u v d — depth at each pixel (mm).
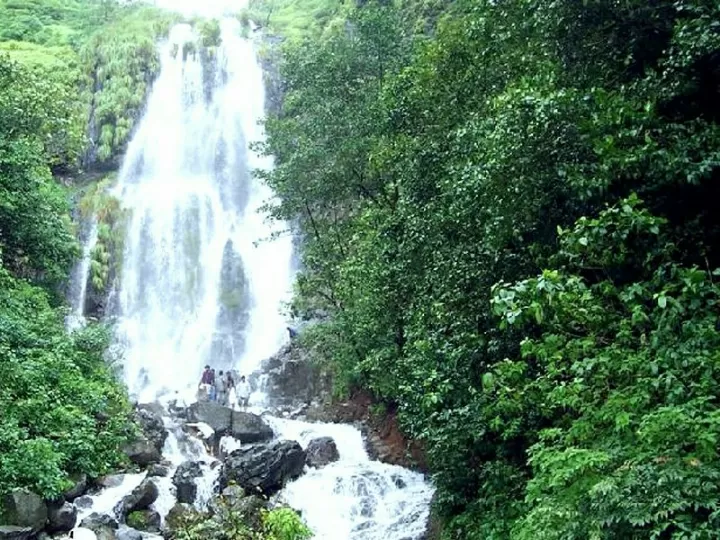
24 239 20141
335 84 19484
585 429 7309
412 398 11711
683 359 6738
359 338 16797
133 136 32844
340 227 20531
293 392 22875
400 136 13867
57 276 21859
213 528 12375
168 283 28328
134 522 13500
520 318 7316
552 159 8836
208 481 14891
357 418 20281
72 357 17156
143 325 27031
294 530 10531
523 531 7254
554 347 7945
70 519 12578
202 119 34531
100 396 15930
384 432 18656
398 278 13031
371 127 17578
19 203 19609
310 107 19797
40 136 23328
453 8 26609
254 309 28203
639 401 6902
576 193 8766
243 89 35781
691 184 8453
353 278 15641
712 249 8789
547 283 7031
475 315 10578
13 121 20375
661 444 6328
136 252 28281
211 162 33188
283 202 20312
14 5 41531
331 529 14070
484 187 9375
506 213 9281
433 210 11891
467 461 11070
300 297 23406
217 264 29062
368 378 18844
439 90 13219
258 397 22953
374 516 14539
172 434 17359
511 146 8805
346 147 17703
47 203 21438
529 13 10617
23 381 14500
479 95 12539
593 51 10047
